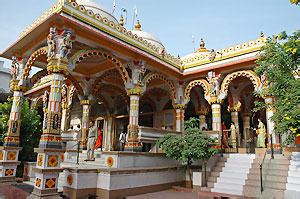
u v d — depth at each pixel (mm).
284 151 9023
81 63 11930
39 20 8688
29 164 9305
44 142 6703
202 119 14352
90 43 8734
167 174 8789
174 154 8531
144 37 14977
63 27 7527
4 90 19516
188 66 12547
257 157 8820
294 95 6617
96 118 16125
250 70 10477
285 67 7215
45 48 8180
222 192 7430
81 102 12367
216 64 11609
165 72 11703
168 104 15133
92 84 12570
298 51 6723
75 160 10023
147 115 16484
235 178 7859
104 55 9188
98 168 7199
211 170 8727
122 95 14188
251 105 14211
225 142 11273
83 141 11789
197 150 7902
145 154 8891
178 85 12672
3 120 10727
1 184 8289
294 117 6469
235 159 9062
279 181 7199
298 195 6309
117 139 15203
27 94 17891
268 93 7555
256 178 7648
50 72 7336
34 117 11430
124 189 7051
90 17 8445
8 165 8656
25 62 9781
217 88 11250
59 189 7453
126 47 9359
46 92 8281
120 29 9617
